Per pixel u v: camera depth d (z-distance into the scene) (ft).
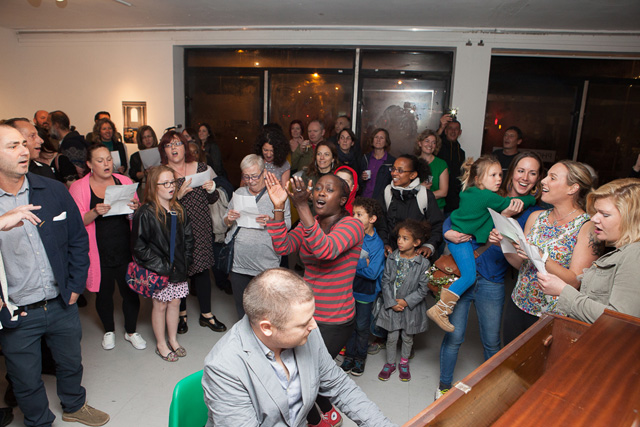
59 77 22.53
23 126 9.83
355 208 9.39
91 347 10.74
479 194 7.68
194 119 22.41
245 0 15.33
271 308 3.81
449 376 8.83
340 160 15.46
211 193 11.54
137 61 21.45
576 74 19.17
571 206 6.83
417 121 20.34
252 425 4.07
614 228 5.42
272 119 21.70
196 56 21.77
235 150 22.41
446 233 8.14
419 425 2.79
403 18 16.93
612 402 2.95
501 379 3.60
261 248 9.71
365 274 9.29
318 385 4.55
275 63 21.06
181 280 9.93
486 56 18.30
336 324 6.76
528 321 7.43
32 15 18.78
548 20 16.17
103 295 10.46
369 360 10.59
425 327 9.60
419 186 10.91
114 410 8.38
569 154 19.86
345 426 8.06
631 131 19.24
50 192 6.92
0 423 7.79
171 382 9.38
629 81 18.90
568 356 3.60
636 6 13.94
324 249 5.98
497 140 20.17
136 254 9.52
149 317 12.67
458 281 7.91
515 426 2.70
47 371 9.61
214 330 11.76
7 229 5.72
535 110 19.72
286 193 6.61
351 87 20.57
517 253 6.71
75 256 7.34
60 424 7.88
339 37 19.19
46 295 6.93
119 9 17.26
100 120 17.99
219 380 4.02
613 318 4.48
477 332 12.25
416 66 19.86
